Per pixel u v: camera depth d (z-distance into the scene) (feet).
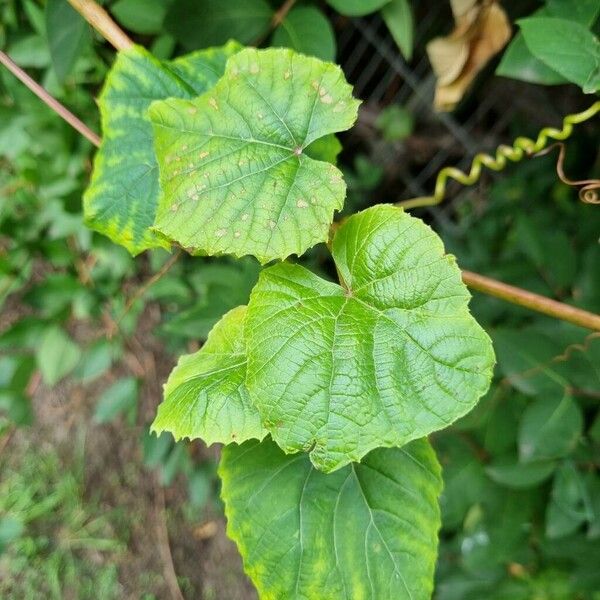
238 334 0.60
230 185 0.55
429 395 0.48
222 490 0.61
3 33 1.23
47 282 1.40
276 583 0.59
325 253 1.48
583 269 1.23
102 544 1.93
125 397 1.46
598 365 1.08
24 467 1.97
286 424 0.49
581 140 1.63
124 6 0.97
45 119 1.29
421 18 1.59
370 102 1.90
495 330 1.14
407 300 0.51
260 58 0.57
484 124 1.83
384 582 0.59
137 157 0.69
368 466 0.62
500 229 1.61
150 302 1.90
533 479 1.13
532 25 0.71
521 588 1.36
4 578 1.85
